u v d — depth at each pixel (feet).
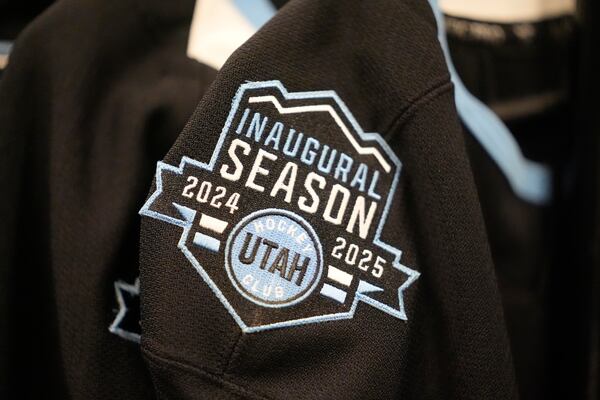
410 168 1.41
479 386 1.43
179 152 1.37
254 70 1.38
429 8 1.47
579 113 2.04
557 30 2.17
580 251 2.06
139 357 1.53
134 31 1.63
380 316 1.35
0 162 1.55
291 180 1.35
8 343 1.59
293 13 1.43
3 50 1.91
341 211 1.36
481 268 1.44
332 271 1.33
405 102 1.39
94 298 1.50
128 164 1.55
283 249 1.32
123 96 1.59
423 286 1.45
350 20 1.43
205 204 1.33
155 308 1.31
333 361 1.31
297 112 1.38
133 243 1.56
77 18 1.58
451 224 1.40
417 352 1.47
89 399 1.50
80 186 1.53
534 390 2.22
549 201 2.21
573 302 2.10
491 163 2.10
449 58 1.97
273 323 1.28
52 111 1.54
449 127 1.42
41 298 1.64
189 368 1.28
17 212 1.58
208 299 1.29
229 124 1.36
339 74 1.41
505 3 2.14
